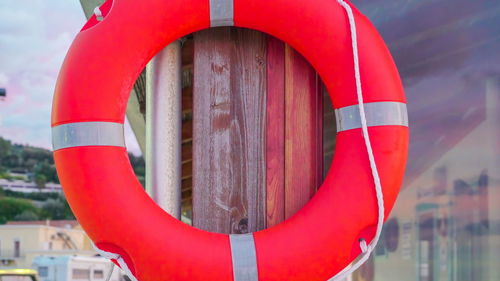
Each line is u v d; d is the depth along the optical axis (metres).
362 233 1.58
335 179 1.56
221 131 1.73
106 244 1.54
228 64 1.74
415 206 2.14
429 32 2.16
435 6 2.15
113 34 1.56
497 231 2.05
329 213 1.53
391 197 1.54
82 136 1.52
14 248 26.66
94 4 2.56
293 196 1.71
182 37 1.78
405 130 1.58
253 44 1.74
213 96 1.74
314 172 1.72
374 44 1.58
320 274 1.51
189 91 1.91
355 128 1.57
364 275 2.17
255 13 1.61
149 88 1.74
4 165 58.59
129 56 1.56
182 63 1.83
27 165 59.03
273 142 1.73
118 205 1.50
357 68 1.55
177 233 1.52
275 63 1.74
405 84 2.17
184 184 2.35
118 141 1.55
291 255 1.51
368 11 2.22
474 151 2.10
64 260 12.69
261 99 1.73
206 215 1.72
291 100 1.73
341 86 1.59
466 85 2.12
